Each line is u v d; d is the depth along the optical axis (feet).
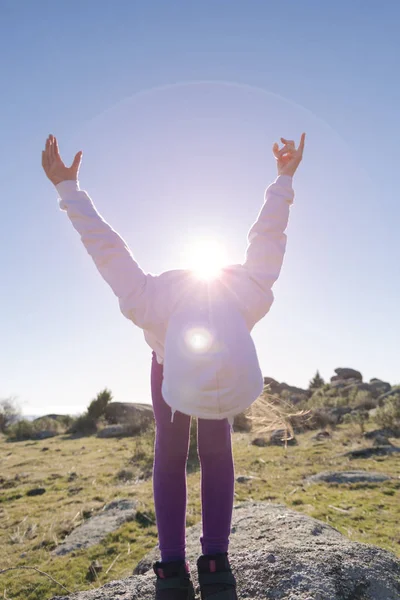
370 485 24.23
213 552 6.08
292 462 31.68
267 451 36.40
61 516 23.08
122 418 69.21
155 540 18.62
